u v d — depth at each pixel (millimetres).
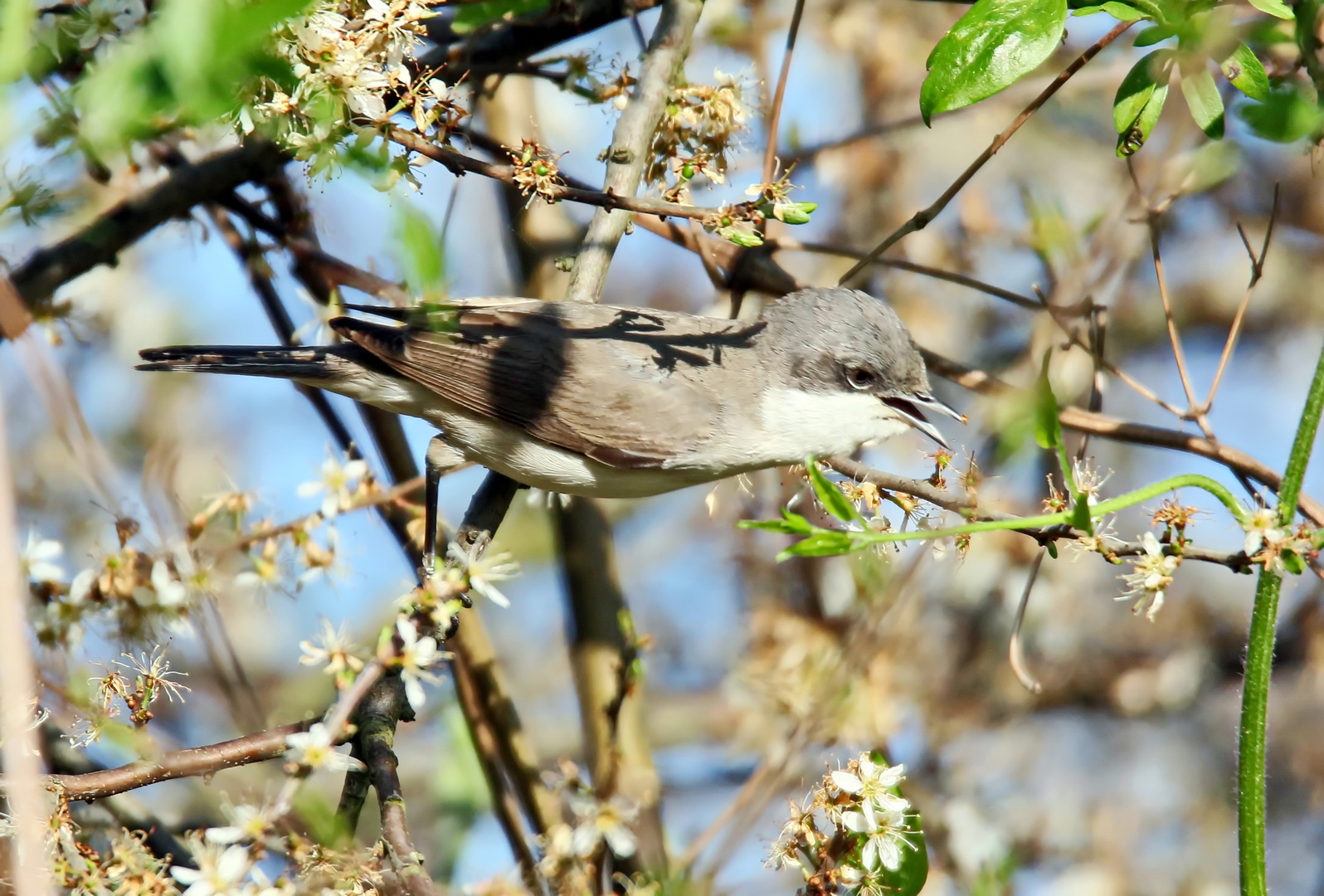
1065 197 14906
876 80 14672
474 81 10602
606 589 11234
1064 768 14180
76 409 8266
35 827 5020
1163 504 7707
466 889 6953
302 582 8883
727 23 12969
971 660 13891
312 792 8477
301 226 10984
